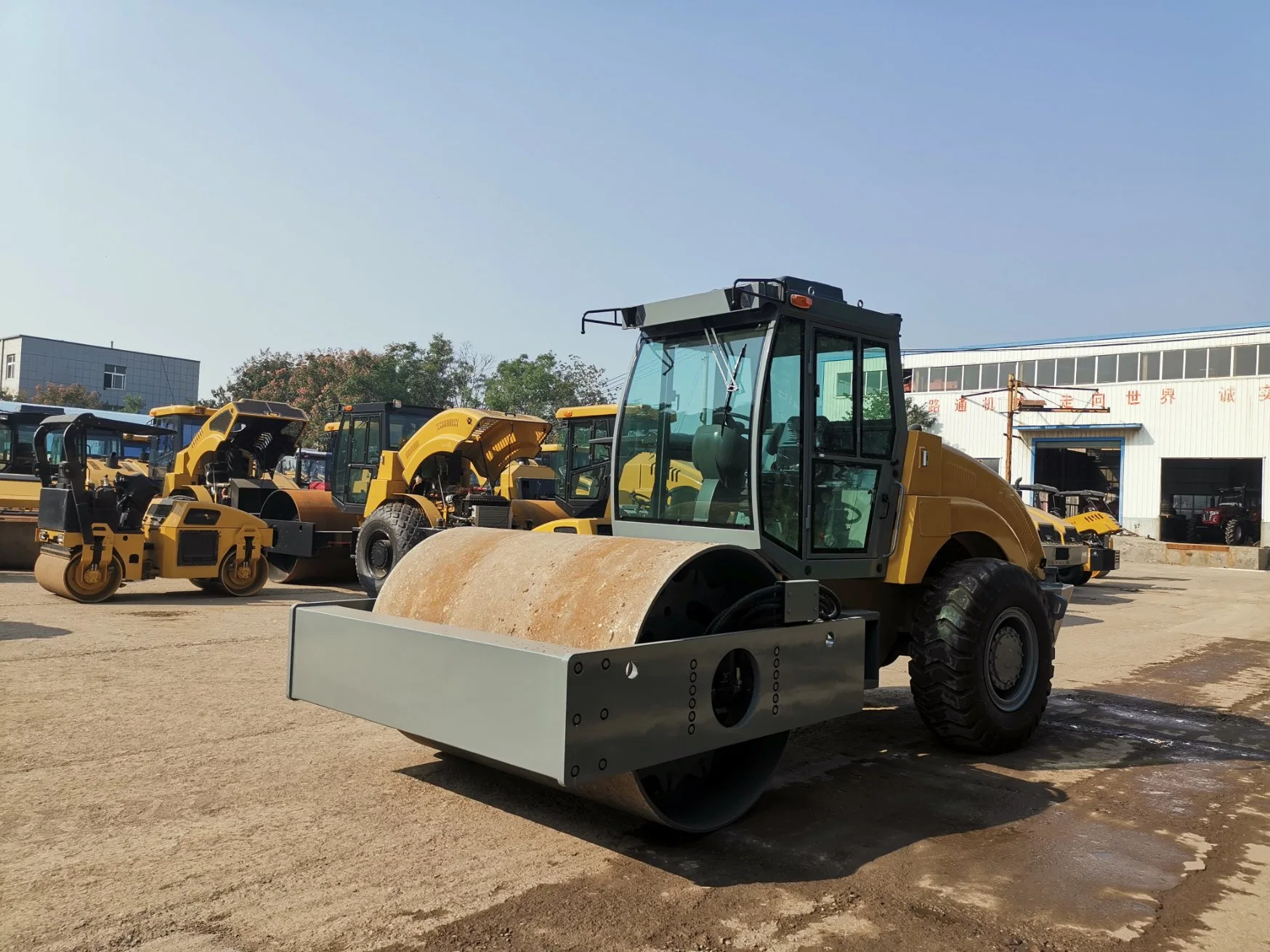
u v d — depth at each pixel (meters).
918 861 3.64
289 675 4.08
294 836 3.65
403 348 37.84
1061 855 3.76
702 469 4.88
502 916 3.03
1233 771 5.08
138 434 10.27
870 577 5.09
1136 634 10.89
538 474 13.83
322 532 12.38
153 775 4.31
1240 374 34.75
